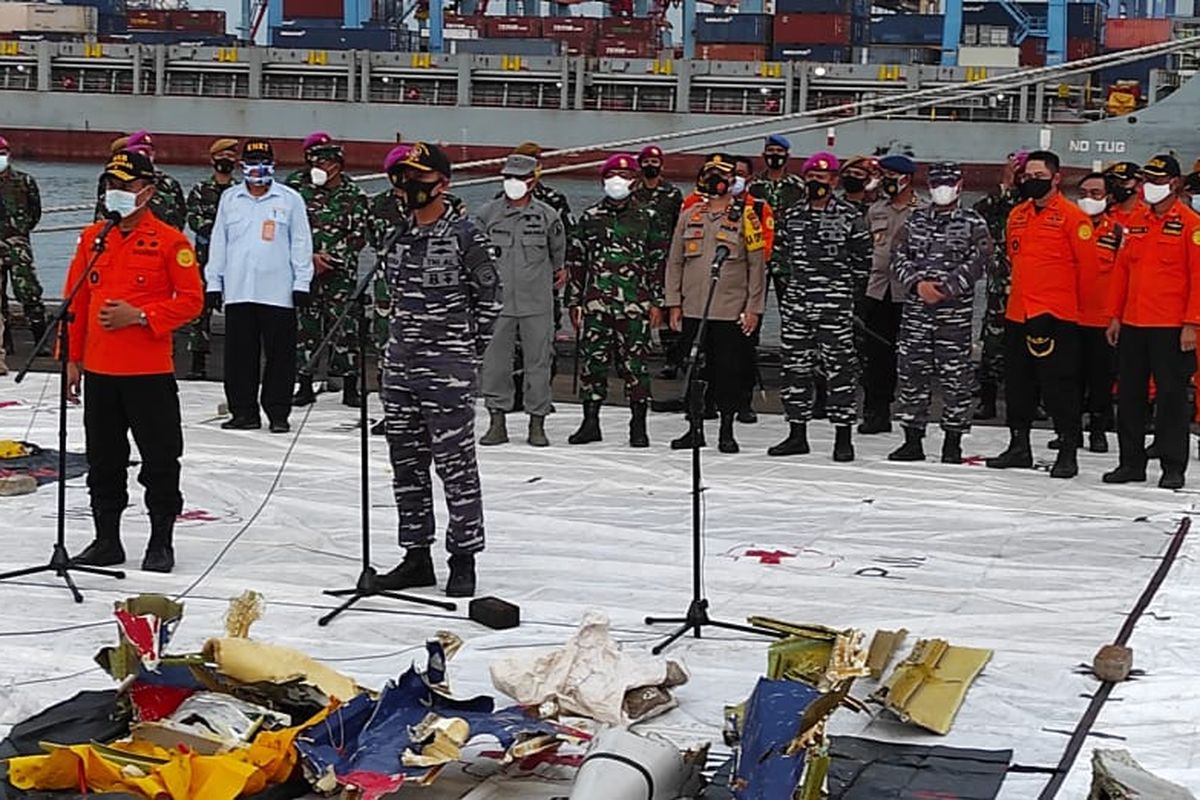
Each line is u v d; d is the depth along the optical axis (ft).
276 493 28.35
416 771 14.42
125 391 22.57
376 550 24.61
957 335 31.53
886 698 17.07
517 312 32.48
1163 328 29.63
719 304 31.78
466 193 110.73
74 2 165.48
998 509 27.84
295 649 19.34
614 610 21.35
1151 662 19.27
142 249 22.30
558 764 15.49
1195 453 34.01
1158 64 144.05
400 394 21.61
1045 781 15.46
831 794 14.82
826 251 31.48
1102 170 32.68
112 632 19.99
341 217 36.70
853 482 29.94
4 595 21.58
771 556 24.41
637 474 30.30
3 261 41.68
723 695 17.93
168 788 13.93
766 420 36.83
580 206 94.68
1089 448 33.96
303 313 36.91
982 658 18.99
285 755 14.51
